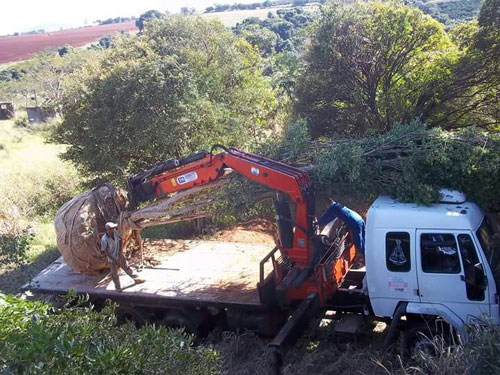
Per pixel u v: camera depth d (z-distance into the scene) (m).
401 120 11.84
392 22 12.80
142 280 9.62
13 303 5.12
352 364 7.50
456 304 7.21
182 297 8.86
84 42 65.19
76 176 18.42
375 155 8.27
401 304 7.51
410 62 13.25
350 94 13.38
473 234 7.05
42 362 4.02
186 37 14.59
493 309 7.01
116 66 13.04
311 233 8.04
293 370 7.64
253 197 8.70
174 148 13.29
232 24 43.44
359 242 8.63
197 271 9.97
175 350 4.63
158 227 14.41
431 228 7.26
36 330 4.30
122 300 9.30
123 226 9.69
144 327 5.11
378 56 12.97
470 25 13.16
